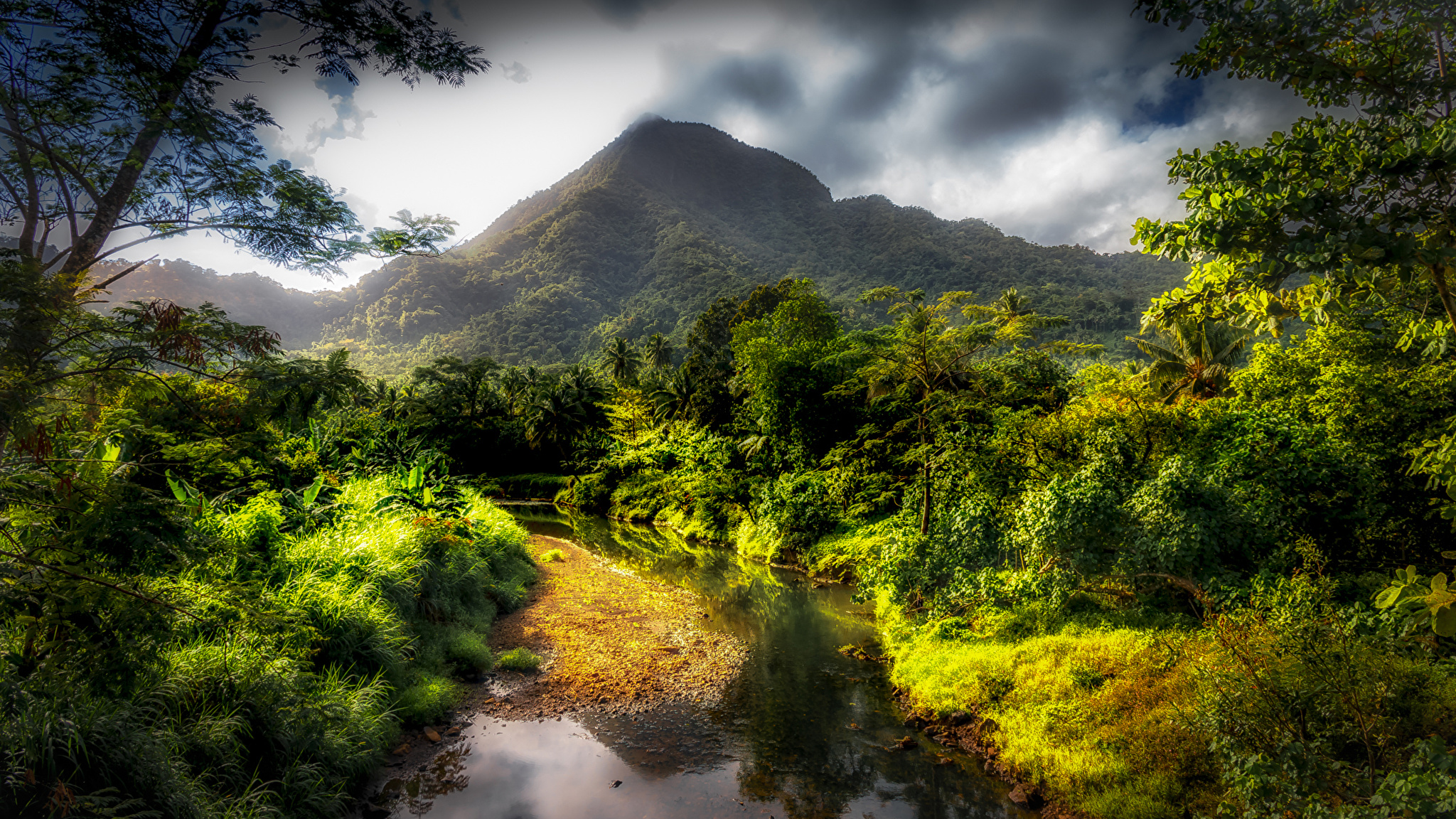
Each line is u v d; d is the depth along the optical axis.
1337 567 7.98
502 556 13.31
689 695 8.27
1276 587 7.03
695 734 7.22
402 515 10.95
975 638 9.03
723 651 10.07
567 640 10.09
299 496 10.02
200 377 3.39
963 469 12.27
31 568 3.04
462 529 11.21
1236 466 8.70
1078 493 8.78
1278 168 2.86
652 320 169.50
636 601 12.71
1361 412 9.05
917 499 14.45
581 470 41.44
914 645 9.54
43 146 3.25
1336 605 6.50
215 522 7.55
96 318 3.08
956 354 14.83
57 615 3.03
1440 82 2.83
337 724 5.71
